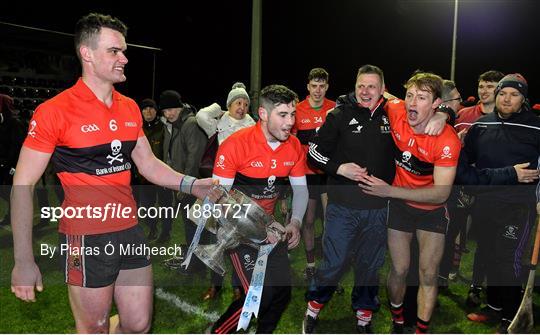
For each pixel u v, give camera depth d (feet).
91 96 7.23
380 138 9.71
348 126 9.76
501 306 10.85
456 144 9.18
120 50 7.21
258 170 8.69
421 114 9.04
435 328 10.87
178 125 15.48
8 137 17.42
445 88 12.85
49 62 38.88
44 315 11.09
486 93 13.50
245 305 8.37
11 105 17.66
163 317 11.14
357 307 10.18
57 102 7.04
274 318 8.64
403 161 9.72
